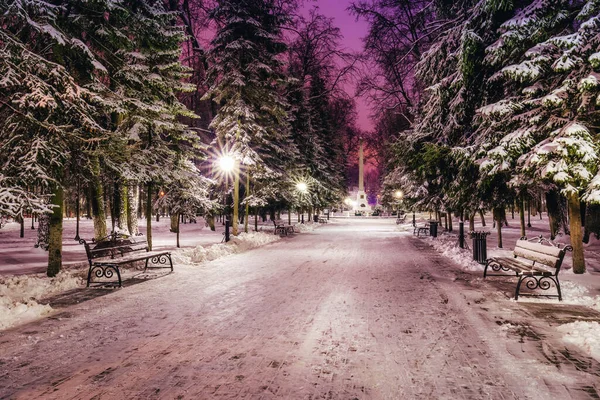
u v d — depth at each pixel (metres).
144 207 46.88
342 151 51.84
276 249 17.36
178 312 6.82
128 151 11.58
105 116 13.29
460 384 3.94
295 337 5.44
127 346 5.12
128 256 10.73
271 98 21.34
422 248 17.56
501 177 13.95
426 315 6.50
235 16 20.19
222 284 9.34
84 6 10.74
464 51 12.09
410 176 24.03
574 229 10.01
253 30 20.89
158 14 13.45
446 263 12.64
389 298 7.76
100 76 12.06
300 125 33.72
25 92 8.23
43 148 8.28
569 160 8.57
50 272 10.01
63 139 9.09
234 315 6.61
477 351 4.85
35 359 4.69
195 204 16.95
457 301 7.45
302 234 26.94
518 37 10.51
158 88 13.43
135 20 12.56
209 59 21.14
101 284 9.33
